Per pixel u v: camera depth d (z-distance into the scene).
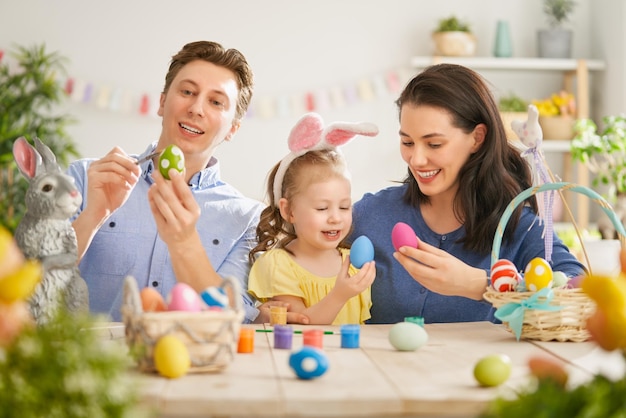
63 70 4.30
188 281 1.64
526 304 1.40
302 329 1.56
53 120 4.11
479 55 4.44
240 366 1.18
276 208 1.96
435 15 4.43
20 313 0.96
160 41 4.36
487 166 1.75
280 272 1.86
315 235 1.84
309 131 1.86
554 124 4.12
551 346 1.37
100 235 2.00
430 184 1.72
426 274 1.50
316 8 4.41
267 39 4.40
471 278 1.51
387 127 4.43
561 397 0.86
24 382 0.84
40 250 1.33
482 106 1.72
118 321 1.97
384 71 4.43
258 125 4.39
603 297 0.98
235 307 1.16
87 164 2.07
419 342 1.32
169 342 1.08
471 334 1.50
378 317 1.87
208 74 1.95
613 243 3.03
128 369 1.14
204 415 0.98
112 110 4.32
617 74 4.21
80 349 0.88
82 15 4.33
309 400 0.99
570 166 4.26
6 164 3.99
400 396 1.00
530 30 4.45
